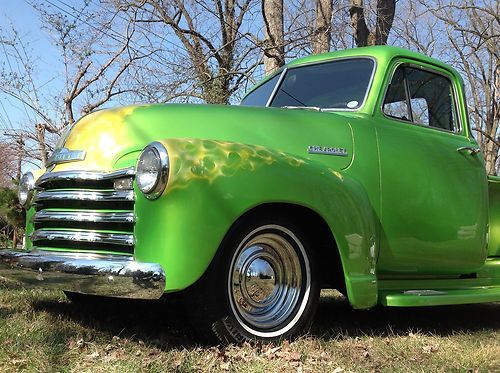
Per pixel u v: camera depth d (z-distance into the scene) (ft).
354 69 14.21
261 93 15.61
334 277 11.52
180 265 9.23
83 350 9.75
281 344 10.36
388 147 13.19
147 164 9.46
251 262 10.35
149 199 9.44
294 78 15.10
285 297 10.73
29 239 12.05
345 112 13.44
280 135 11.72
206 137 11.02
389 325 13.56
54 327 10.96
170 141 9.61
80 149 11.10
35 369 8.60
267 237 10.50
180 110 11.39
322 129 12.33
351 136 12.66
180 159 9.38
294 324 10.70
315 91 14.42
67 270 9.67
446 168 14.30
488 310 17.60
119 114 11.37
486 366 10.14
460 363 10.19
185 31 34.17
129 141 10.76
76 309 13.12
